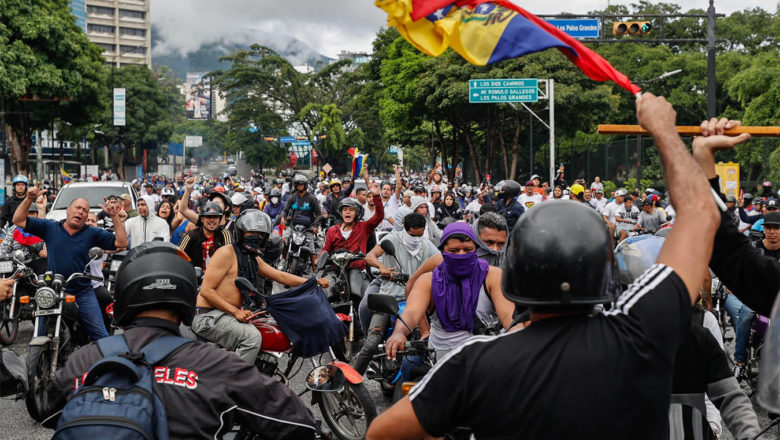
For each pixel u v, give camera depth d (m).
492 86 29.95
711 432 3.07
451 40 2.21
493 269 4.54
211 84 100.19
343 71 99.50
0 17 42.78
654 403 1.70
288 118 100.75
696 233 1.82
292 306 5.72
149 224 10.38
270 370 5.84
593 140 47.38
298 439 2.43
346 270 8.38
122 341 2.36
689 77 51.06
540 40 2.17
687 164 1.89
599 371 1.69
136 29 197.88
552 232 1.79
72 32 47.50
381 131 93.75
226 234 7.32
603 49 54.94
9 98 44.59
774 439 5.59
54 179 54.25
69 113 53.75
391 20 2.19
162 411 2.19
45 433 5.99
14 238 9.30
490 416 1.75
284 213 14.23
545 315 1.83
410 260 7.03
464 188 21.00
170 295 2.41
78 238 7.17
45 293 6.43
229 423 2.33
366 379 7.72
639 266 2.91
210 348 2.39
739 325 6.84
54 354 6.49
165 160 101.06
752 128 2.15
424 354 4.57
